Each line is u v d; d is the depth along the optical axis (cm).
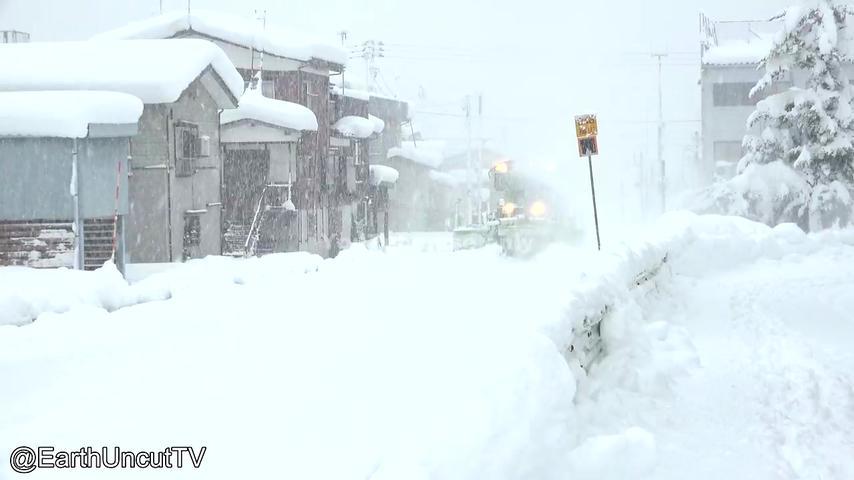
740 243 2389
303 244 4362
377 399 676
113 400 795
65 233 2495
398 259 2636
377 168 6222
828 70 3444
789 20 3422
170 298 1814
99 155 2498
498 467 565
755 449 748
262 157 4197
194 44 3256
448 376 677
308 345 1031
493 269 2175
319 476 518
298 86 4628
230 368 923
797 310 1503
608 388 900
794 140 3500
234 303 1614
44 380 922
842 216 3422
